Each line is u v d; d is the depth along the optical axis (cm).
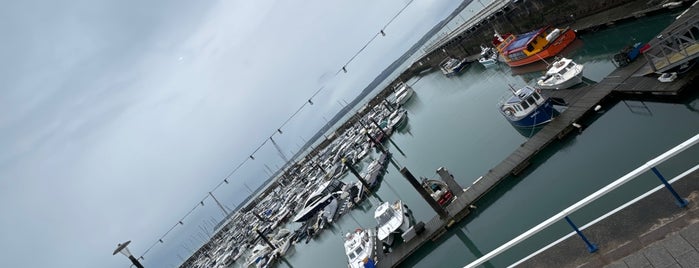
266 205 10312
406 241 2959
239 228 10338
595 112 2619
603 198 1992
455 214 2770
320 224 5159
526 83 4297
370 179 4838
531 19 5056
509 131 3534
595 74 3281
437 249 2778
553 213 2231
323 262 4238
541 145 2661
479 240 2559
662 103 2281
